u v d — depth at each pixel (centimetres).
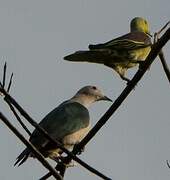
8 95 811
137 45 1241
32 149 845
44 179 966
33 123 871
